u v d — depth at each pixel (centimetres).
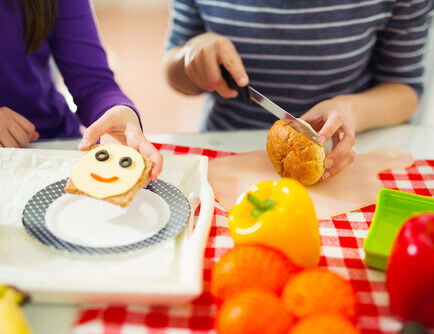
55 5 97
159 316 58
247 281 57
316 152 77
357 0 103
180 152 89
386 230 68
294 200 62
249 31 108
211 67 92
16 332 51
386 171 85
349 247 69
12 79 100
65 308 59
